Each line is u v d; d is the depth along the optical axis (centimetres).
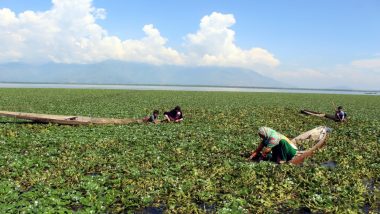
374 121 2927
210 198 1052
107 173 1255
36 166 1322
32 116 2331
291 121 2845
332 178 1248
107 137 1888
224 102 5091
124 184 1145
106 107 3722
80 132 2055
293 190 1134
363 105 5431
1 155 1448
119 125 2386
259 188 1132
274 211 978
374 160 1554
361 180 1278
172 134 2009
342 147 1795
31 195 1009
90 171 1308
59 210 909
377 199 1088
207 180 1177
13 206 920
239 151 1662
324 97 8131
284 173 1280
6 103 4066
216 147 1709
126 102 4572
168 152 1598
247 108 3884
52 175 1212
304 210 1009
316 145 1634
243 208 977
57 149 1612
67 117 2450
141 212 967
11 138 1827
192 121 2686
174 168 1326
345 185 1180
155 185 1140
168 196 1055
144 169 1311
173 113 2658
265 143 1446
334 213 972
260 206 998
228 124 2547
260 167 1336
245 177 1226
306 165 1452
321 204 1019
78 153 1539
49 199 981
